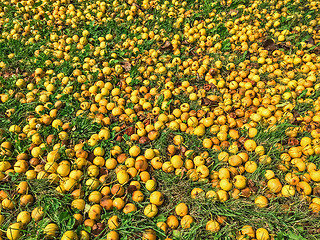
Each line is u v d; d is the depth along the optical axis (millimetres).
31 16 1472
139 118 910
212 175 750
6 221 676
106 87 1005
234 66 1067
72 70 1084
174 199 719
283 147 807
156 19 1372
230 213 674
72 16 1412
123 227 646
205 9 1412
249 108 921
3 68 1113
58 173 732
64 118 926
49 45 1205
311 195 713
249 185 726
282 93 958
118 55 1171
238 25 1317
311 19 1293
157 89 1008
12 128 871
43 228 630
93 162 792
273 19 1333
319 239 624
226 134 843
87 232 642
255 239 633
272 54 1137
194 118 870
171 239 634
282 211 675
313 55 1091
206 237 646
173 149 805
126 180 731
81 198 706
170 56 1143
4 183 741
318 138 811
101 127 883
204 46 1217
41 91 1014
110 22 1337
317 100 915
